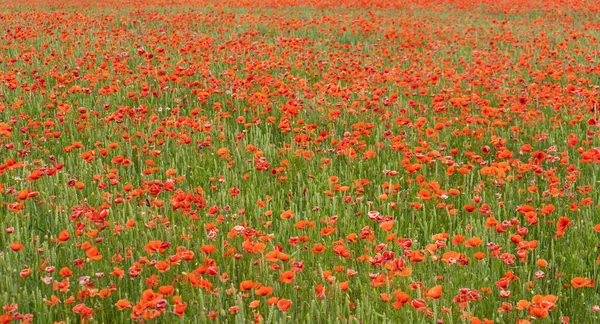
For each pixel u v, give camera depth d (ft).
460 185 17.85
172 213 15.12
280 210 15.99
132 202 15.92
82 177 18.19
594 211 15.62
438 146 21.20
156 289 12.05
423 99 29.17
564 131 22.61
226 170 18.37
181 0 80.69
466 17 62.95
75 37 44.47
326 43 46.73
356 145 20.54
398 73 31.60
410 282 11.89
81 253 13.30
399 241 12.64
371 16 58.49
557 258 13.70
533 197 16.49
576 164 19.42
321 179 18.28
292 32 51.98
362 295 11.34
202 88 28.91
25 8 71.67
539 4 72.23
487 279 12.10
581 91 26.05
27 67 34.01
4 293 11.09
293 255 13.08
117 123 22.90
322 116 24.77
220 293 11.34
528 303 10.16
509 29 53.98
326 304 11.26
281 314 11.27
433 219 15.44
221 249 13.25
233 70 32.35
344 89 27.20
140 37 43.96
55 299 10.81
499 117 24.32
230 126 24.23
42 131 23.08
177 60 36.76
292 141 21.26
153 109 26.37
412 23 55.31
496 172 17.57
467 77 30.25
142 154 20.48
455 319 11.10
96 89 29.73
